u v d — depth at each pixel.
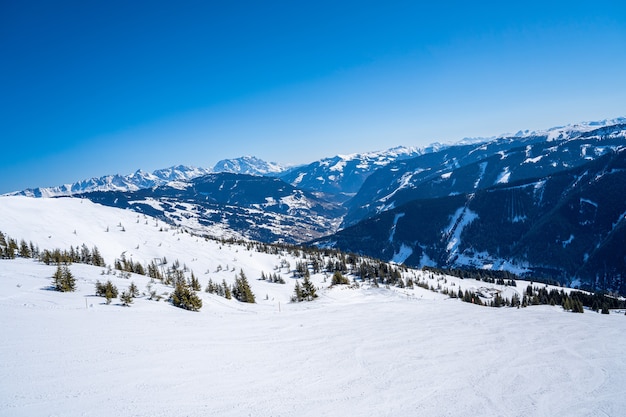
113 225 182.12
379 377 20.33
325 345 27.22
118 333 27.50
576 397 17.62
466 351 25.67
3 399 15.32
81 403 15.43
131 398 16.25
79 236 152.88
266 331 32.22
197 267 151.00
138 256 154.62
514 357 24.14
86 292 46.28
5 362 19.52
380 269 149.88
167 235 187.50
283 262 169.38
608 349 25.89
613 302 122.06
